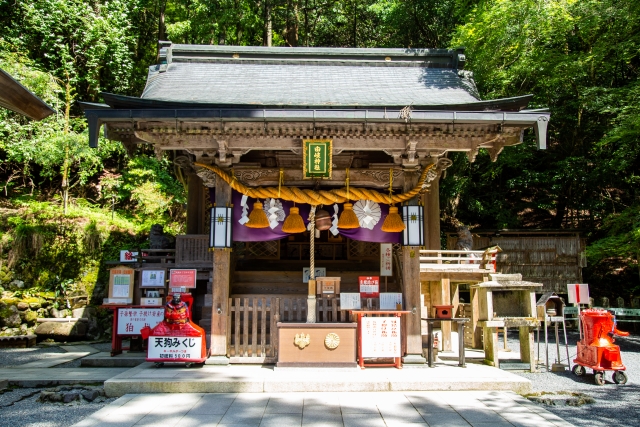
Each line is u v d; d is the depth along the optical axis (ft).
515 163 53.67
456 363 26.12
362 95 29.48
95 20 53.88
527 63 47.80
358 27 77.77
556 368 26.25
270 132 24.95
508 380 21.58
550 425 16.38
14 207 50.34
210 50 35.32
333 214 27.63
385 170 27.43
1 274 42.86
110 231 48.06
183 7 67.46
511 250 48.78
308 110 23.48
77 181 53.98
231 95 29.07
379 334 24.38
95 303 43.93
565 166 51.21
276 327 25.73
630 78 53.21
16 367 27.02
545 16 44.09
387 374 22.79
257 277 33.78
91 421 16.76
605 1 42.11
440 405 18.95
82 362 27.17
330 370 23.58
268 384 21.24
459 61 34.65
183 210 57.52
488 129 24.98
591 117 52.70
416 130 24.84
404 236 26.25
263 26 68.90
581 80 50.98
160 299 31.30
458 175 56.85
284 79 32.71
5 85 22.06
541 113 23.90
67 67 52.21
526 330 26.48
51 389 21.84
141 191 56.49
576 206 54.19
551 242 48.73
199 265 34.65
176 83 31.32
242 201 26.96
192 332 24.44
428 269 31.65
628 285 51.01
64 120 49.57
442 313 25.35
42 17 52.26
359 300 25.20
